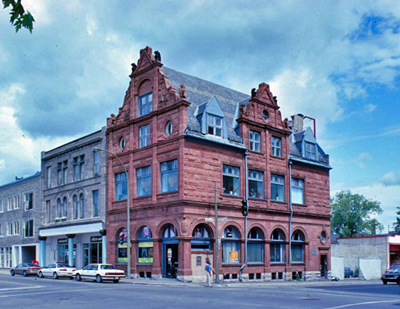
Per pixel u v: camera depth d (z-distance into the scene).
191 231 34.12
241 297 21.58
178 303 18.83
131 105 40.31
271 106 42.62
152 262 36.44
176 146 35.12
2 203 64.88
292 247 42.81
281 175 42.56
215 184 33.53
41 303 19.73
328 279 45.28
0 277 41.47
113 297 21.66
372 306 17.98
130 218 38.91
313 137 47.00
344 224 99.94
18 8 6.39
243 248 37.72
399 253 59.56
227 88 44.59
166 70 39.44
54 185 51.75
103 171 43.44
